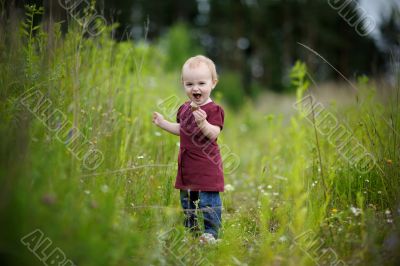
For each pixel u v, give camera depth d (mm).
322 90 8094
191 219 3719
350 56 33656
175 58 17109
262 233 3426
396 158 3742
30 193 2422
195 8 38469
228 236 3408
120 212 2926
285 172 4941
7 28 3309
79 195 2668
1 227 2309
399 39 4879
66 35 3875
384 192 3707
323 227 3229
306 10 33188
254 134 10406
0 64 3109
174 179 4230
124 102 4984
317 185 3742
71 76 3676
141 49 6906
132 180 3701
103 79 4613
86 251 2365
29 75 3277
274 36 36938
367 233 3002
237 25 35844
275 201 4367
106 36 5031
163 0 35188
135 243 2713
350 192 3695
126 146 4246
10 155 2539
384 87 4965
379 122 4414
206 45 38469
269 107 15281
